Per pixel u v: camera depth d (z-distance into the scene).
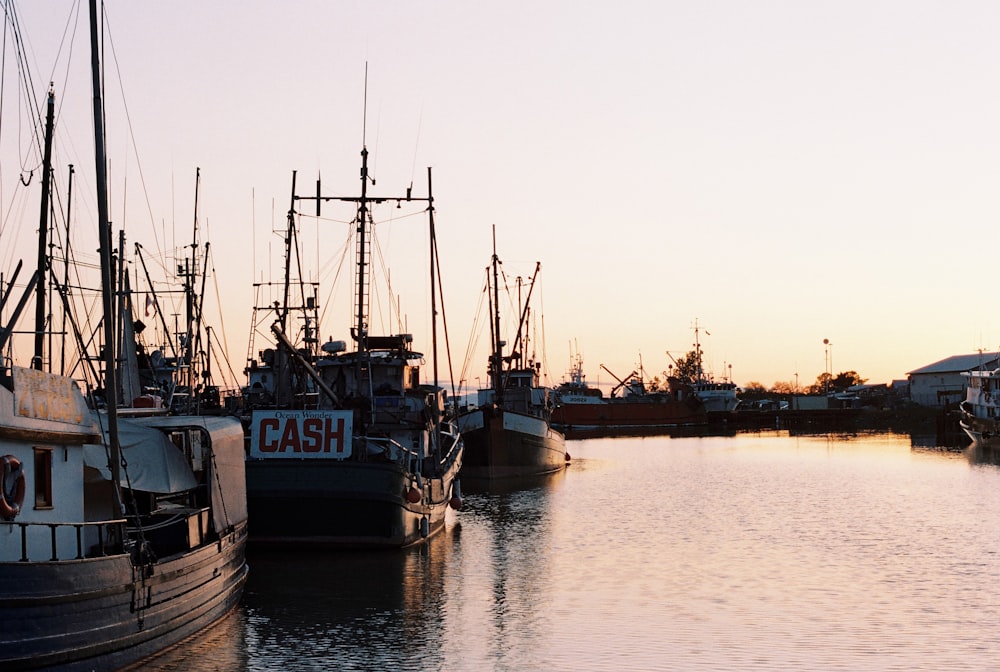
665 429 195.00
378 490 43.62
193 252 68.25
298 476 43.47
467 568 42.78
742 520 58.72
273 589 38.00
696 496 72.25
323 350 56.03
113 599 25.41
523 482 85.88
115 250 48.59
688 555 46.41
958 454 112.94
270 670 28.02
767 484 80.56
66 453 26.84
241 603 35.81
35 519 25.20
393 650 30.20
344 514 43.78
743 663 29.00
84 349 35.34
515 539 51.31
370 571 41.44
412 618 34.06
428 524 50.25
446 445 63.91
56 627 23.47
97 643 24.83
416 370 60.75
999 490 73.44
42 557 25.61
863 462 103.19
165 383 58.62
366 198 52.81
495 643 31.08
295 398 53.25
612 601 36.75
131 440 30.70
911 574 41.56
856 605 36.03
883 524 56.28
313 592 37.62
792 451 124.69
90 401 34.72
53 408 25.84
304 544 44.44
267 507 43.62
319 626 32.81
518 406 105.69
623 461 112.19
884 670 28.31
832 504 66.19
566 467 104.00
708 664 28.92
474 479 88.62
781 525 56.34
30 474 25.06
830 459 108.44
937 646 30.70
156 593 27.66
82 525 24.50
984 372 137.38
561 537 52.12
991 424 124.25
